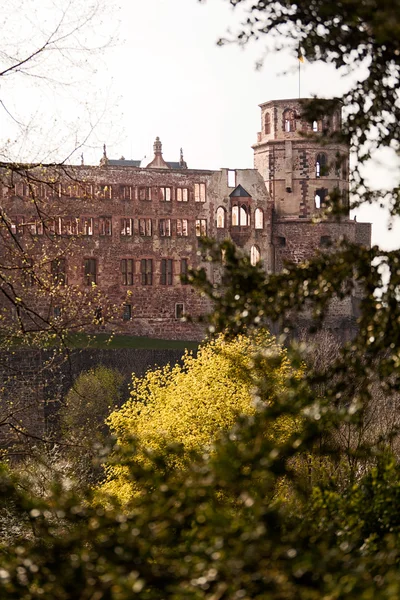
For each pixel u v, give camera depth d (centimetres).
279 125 18738
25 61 3128
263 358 1402
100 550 1129
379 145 1467
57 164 3450
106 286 17075
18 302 3534
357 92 1448
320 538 1327
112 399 11938
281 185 18700
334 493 1603
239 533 1073
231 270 1375
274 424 4081
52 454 5128
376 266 1335
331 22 1315
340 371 1362
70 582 1114
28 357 11356
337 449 1584
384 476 1608
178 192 17638
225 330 1487
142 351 13812
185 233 17662
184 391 6238
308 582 1050
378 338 1310
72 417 9662
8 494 1245
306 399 1227
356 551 1346
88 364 13162
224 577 1021
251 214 18300
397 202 1465
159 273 17412
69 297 4356
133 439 1318
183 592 1029
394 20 1052
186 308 17550
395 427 1631
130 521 1157
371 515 1538
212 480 1115
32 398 5797
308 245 18538
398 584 955
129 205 17275
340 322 17650
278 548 1035
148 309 17312
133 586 1017
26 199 3672
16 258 3819
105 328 16562
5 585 1126
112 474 4625
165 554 1145
